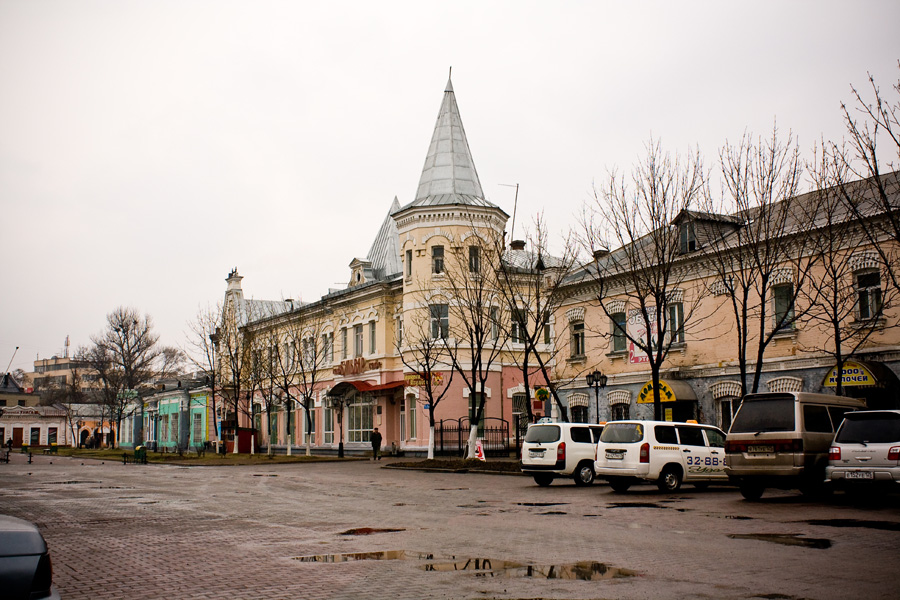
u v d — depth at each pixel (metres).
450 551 11.20
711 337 29.08
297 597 8.31
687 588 8.45
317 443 57.44
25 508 18.34
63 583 9.26
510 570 9.67
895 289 23.34
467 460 34.03
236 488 24.47
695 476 21.14
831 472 16.11
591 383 30.84
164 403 78.38
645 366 31.41
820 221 25.45
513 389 46.44
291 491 22.92
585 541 12.00
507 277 34.81
